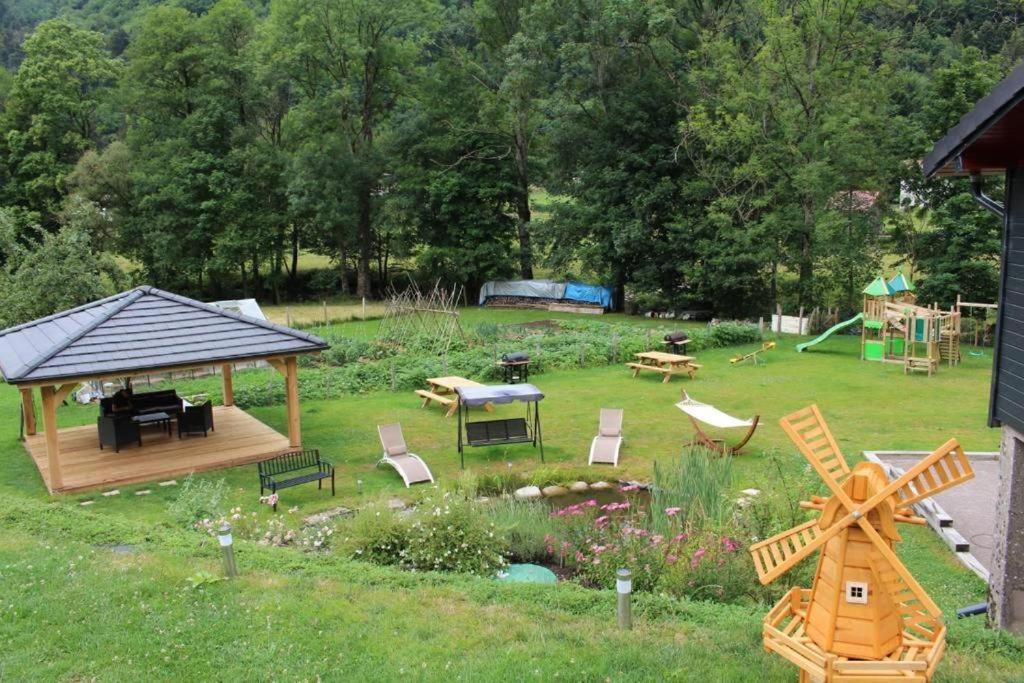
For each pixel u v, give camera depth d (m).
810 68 32.97
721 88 34.88
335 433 19.66
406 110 45.56
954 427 19.22
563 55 38.06
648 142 39.06
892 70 34.16
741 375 25.58
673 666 7.68
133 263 50.56
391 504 14.36
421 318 31.78
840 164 31.59
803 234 34.53
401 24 43.78
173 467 16.73
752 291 37.31
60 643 8.12
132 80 44.09
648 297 38.62
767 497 11.26
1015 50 38.72
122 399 18.72
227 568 9.95
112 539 11.79
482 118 43.16
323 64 43.34
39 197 43.97
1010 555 9.28
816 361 27.55
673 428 19.81
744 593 9.96
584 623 8.75
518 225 46.69
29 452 18.20
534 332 32.16
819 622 6.73
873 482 6.52
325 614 8.85
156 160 42.66
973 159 9.00
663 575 10.23
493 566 11.61
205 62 42.81
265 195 45.69
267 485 14.73
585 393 23.52
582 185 40.47
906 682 6.14
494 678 7.45
